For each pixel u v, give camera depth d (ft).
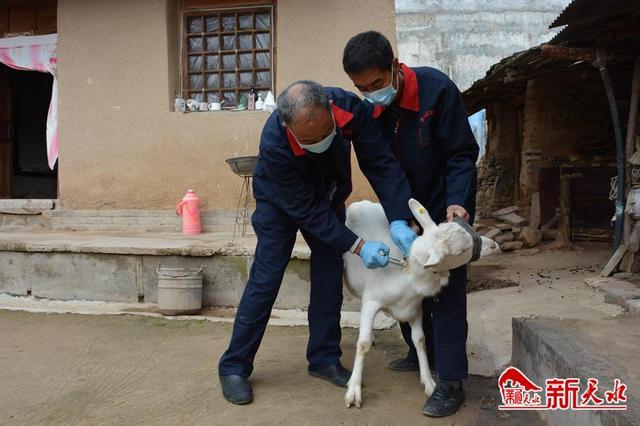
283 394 9.58
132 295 16.19
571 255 23.93
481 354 11.96
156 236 18.94
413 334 9.48
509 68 22.65
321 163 8.80
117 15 21.09
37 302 16.53
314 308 10.26
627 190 18.89
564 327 9.67
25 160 34.94
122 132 21.20
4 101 27.63
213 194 20.57
